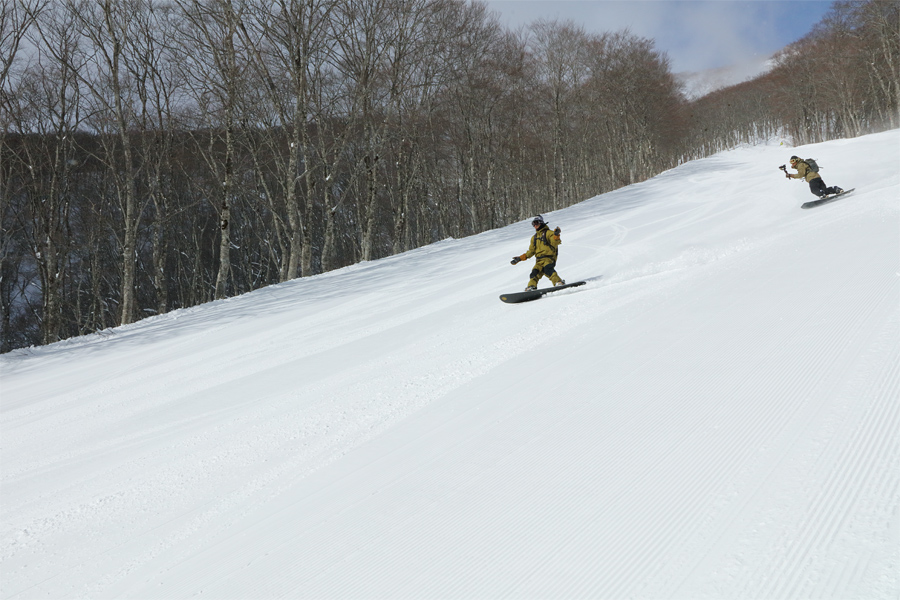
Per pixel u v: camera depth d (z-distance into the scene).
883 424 2.97
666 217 17.22
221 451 5.22
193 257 42.94
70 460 5.86
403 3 26.11
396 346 7.96
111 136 25.53
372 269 17.89
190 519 3.98
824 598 1.98
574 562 2.54
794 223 11.20
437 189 42.66
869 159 19.72
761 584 2.13
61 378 9.98
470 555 2.76
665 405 3.87
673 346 4.97
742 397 3.71
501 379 5.32
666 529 2.61
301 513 3.62
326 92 28.11
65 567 3.67
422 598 2.52
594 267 11.14
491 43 38.31
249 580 2.96
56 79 23.17
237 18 20.28
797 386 3.67
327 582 2.79
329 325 10.54
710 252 9.79
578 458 3.45
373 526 3.22
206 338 11.45
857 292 5.14
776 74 81.44
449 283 12.92
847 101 60.22
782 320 4.93
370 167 27.88
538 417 4.19
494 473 3.51
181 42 22.95
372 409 5.41
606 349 5.38
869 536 2.23
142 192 31.86
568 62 49.59
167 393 7.87
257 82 24.22
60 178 26.66
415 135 32.31
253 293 16.72
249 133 27.78
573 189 56.66
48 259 23.22
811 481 2.68
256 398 6.77
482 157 43.34
